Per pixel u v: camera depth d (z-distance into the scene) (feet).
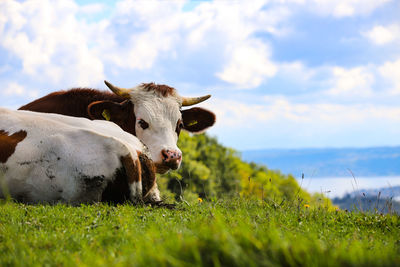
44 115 22.40
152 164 22.16
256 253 9.77
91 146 20.49
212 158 171.53
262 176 196.34
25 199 20.52
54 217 16.30
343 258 9.53
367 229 19.36
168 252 9.72
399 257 10.14
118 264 9.68
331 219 20.53
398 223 20.51
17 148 20.27
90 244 13.04
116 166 20.48
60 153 20.38
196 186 124.77
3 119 21.01
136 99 29.04
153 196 22.41
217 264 9.00
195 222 15.92
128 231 14.26
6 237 13.73
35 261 11.37
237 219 16.89
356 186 23.68
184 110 31.76
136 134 28.81
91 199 20.49
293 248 9.71
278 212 21.33
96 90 30.91
